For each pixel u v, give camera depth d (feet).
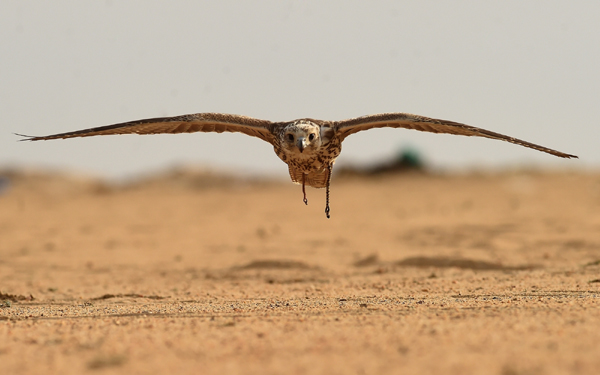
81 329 36.83
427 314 38.86
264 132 45.27
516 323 34.47
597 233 102.22
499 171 300.40
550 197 193.57
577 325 33.37
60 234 137.80
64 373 26.99
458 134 43.06
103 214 195.93
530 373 25.00
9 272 83.76
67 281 75.41
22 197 295.69
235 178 347.97
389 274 72.90
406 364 26.61
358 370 26.08
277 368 26.78
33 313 47.03
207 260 93.97
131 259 97.25
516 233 107.24
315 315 40.09
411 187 270.46
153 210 208.85
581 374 24.76
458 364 26.30
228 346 30.91
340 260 88.28
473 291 54.39
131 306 50.78
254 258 93.04
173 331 35.22
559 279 61.46
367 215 167.32
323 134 43.88
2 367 28.12
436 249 95.20
